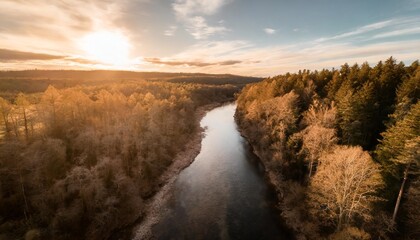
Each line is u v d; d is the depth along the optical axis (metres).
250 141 69.88
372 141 41.62
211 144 70.12
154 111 60.84
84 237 30.67
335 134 40.44
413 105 32.50
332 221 30.41
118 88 103.00
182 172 52.38
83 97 58.56
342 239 24.58
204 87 155.00
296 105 56.59
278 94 70.50
